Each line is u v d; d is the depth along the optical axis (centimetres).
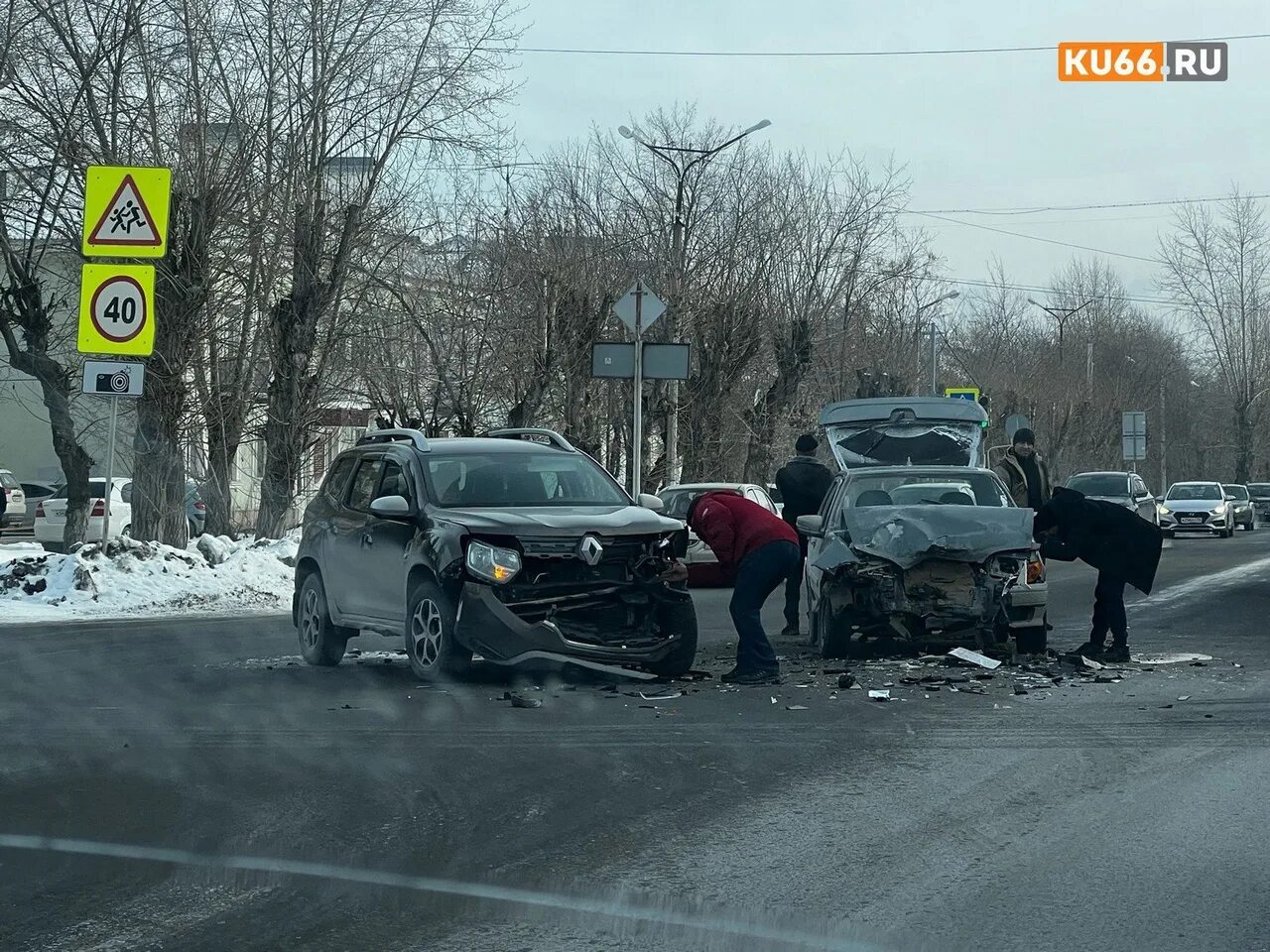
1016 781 744
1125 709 982
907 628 1257
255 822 657
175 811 680
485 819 662
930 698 1038
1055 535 1274
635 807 686
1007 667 1201
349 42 2544
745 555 1135
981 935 491
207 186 2342
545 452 1252
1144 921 507
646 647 1106
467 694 1064
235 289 2611
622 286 3394
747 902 530
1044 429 7138
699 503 1155
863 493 1434
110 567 2059
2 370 4700
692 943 482
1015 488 1612
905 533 1258
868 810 679
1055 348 7562
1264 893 541
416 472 1196
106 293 1967
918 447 2461
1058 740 863
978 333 7494
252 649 1447
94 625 1731
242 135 2466
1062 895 539
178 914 516
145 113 2394
